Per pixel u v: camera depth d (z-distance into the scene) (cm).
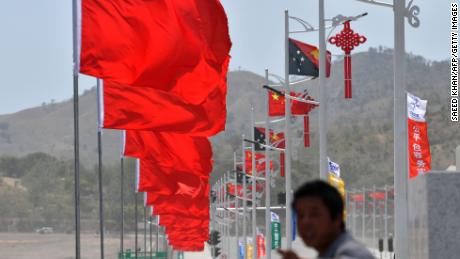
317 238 1788
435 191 3959
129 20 6512
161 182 12475
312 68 11712
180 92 6794
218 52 6638
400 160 6166
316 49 11656
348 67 9125
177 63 6588
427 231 3962
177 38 6519
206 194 13338
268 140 16412
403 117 6169
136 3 6500
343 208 1812
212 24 6569
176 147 11100
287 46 11900
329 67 11556
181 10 6481
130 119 8162
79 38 6506
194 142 11075
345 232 1808
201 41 6538
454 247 3938
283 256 1756
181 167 11225
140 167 12369
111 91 8156
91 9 6506
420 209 4162
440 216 3944
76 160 6894
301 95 13238
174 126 8212
